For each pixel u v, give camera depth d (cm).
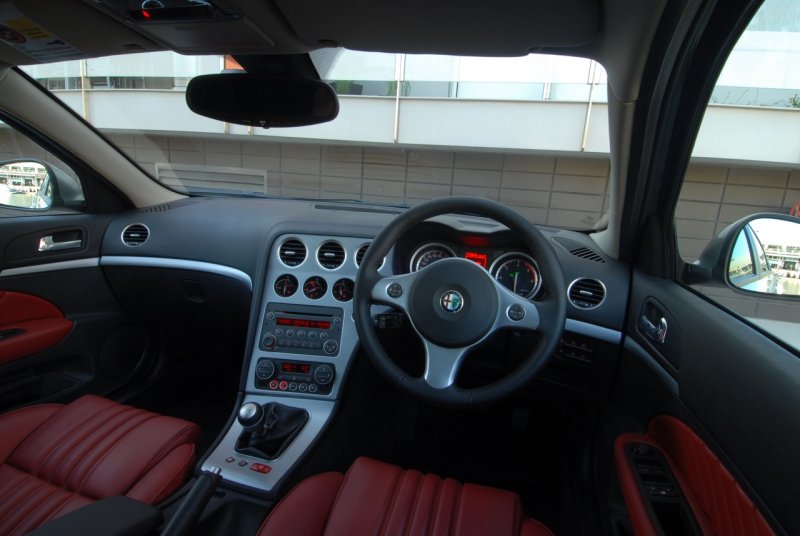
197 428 138
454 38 117
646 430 135
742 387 90
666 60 108
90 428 130
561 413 199
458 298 125
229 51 133
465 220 171
